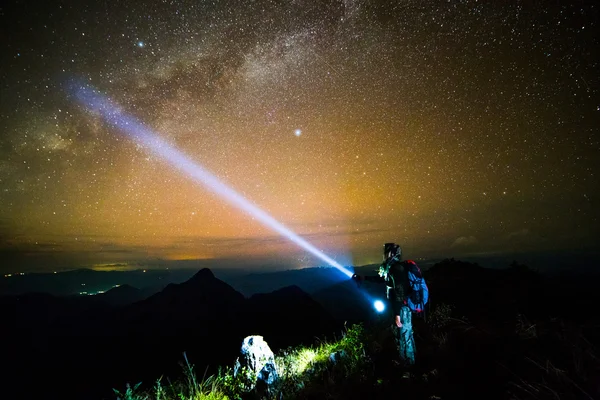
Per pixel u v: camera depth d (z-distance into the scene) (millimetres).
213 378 6449
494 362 4473
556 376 3684
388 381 4672
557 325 5191
